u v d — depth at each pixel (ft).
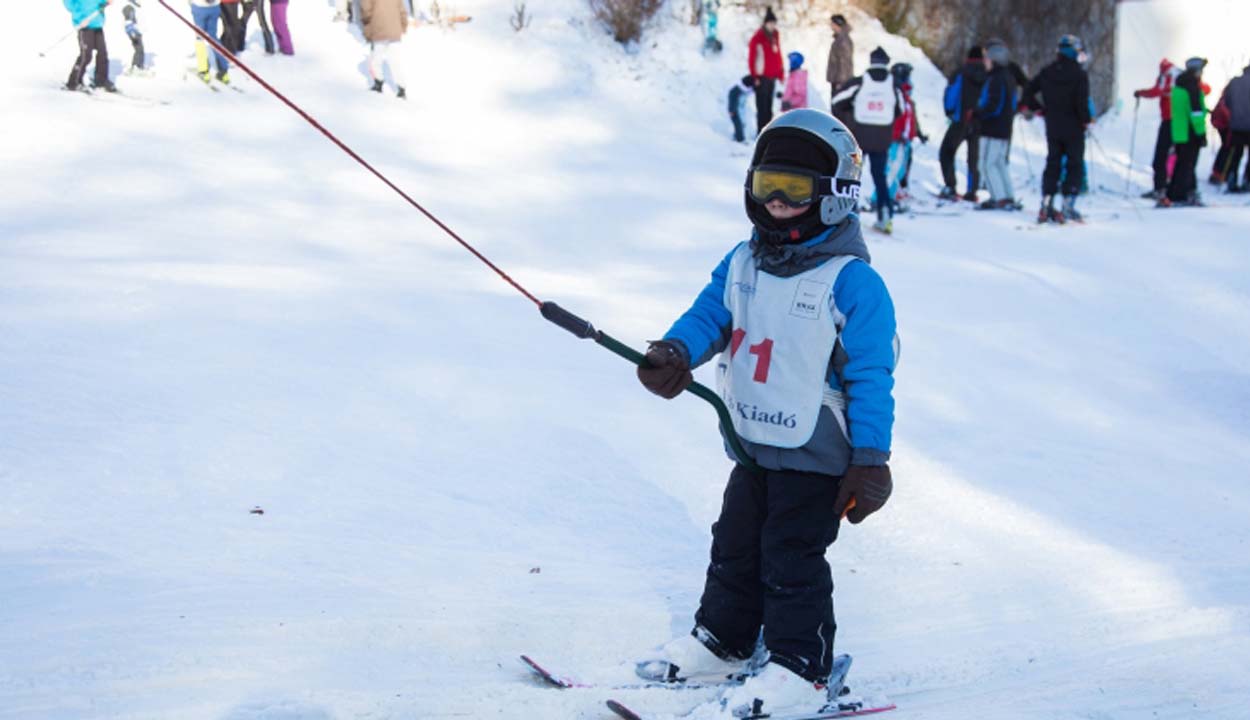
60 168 40.01
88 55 48.67
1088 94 46.06
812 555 10.41
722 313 10.82
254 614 11.71
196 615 11.54
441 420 19.85
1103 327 31.76
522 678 10.87
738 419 10.54
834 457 10.27
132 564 12.99
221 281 27.99
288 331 24.02
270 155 45.55
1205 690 11.44
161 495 15.46
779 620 10.33
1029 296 34.83
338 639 11.23
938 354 27.63
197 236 34.06
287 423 18.78
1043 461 20.72
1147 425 23.82
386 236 36.88
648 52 65.21
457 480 17.47
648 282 33.76
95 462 16.25
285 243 34.37
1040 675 11.91
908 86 49.93
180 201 38.14
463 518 16.08
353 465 17.47
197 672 10.09
